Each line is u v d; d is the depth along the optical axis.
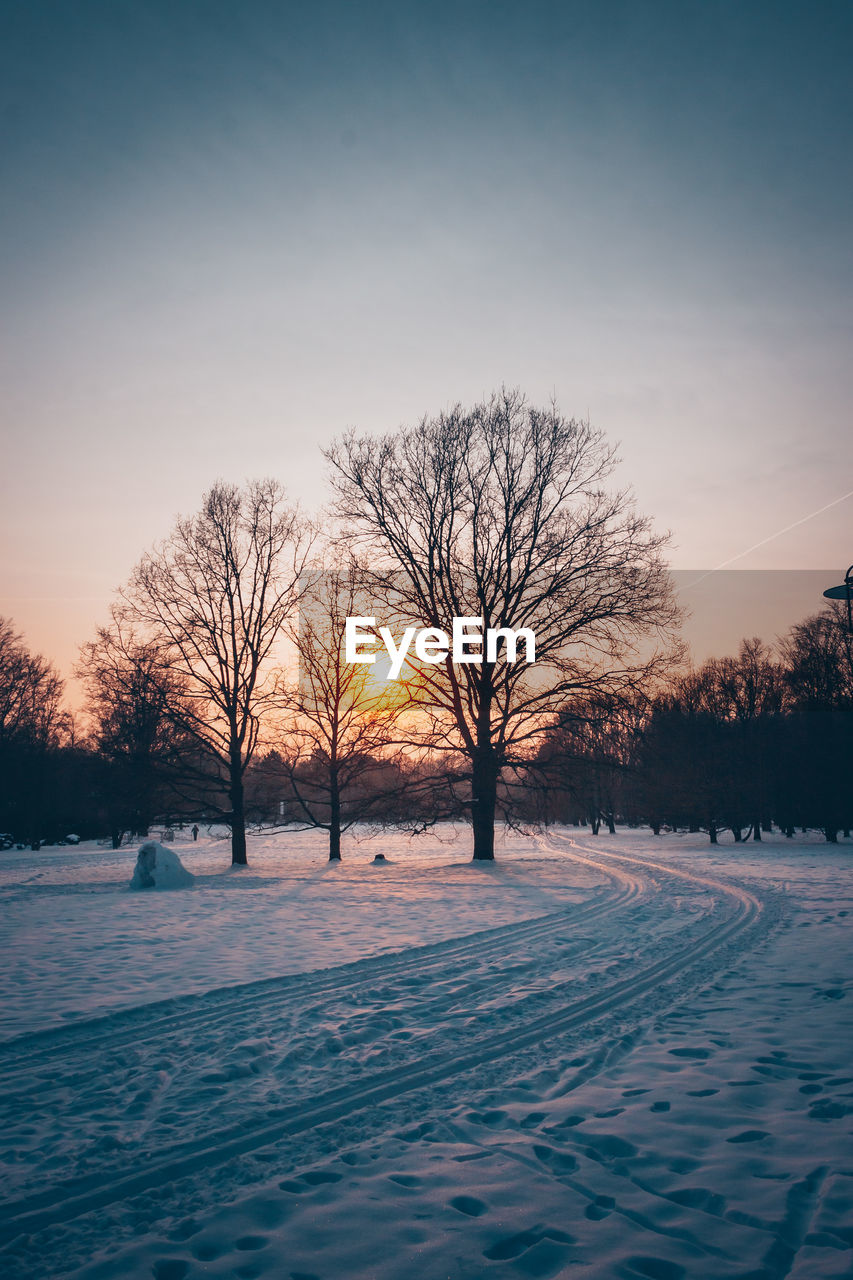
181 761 33.31
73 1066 6.91
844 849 41.16
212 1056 7.16
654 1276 3.70
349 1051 7.28
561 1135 5.36
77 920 16.48
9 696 55.22
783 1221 4.16
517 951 12.35
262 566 33.81
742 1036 7.57
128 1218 4.33
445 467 30.88
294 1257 3.91
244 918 16.64
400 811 31.88
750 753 52.12
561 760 29.58
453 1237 4.08
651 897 19.69
